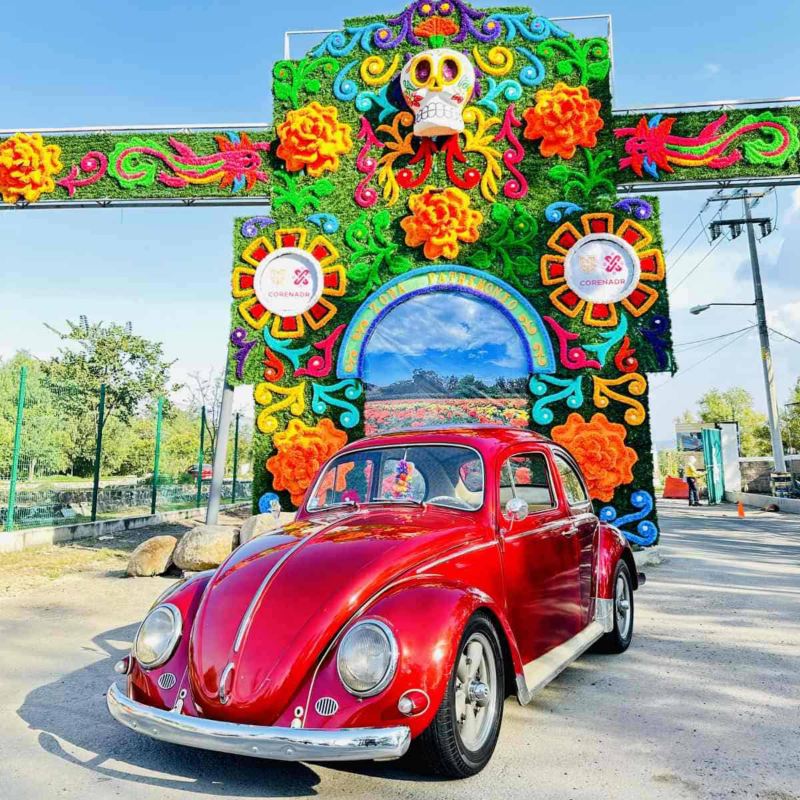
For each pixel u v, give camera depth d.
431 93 11.44
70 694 4.67
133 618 7.10
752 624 6.40
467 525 3.94
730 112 11.46
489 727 3.39
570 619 4.70
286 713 2.93
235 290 11.72
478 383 11.04
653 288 10.82
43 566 10.73
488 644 3.48
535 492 4.71
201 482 22.17
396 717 2.86
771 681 4.71
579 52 11.66
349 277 11.59
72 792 3.19
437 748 3.04
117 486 17.53
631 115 11.54
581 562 5.02
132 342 27.75
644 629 6.31
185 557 9.30
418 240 11.45
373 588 3.25
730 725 3.91
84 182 12.73
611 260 10.94
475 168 11.63
